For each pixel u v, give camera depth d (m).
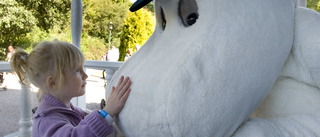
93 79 7.96
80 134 0.84
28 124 1.86
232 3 0.71
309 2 4.96
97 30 14.95
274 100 0.84
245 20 0.69
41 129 0.97
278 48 0.73
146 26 10.38
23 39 9.99
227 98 0.66
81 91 1.10
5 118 3.62
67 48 1.04
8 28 9.56
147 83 0.72
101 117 0.84
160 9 0.84
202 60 0.66
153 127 0.67
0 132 3.06
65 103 1.10
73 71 1.05
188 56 0.67
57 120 0.97
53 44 1.05
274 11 0.74
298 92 0.81
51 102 1.04
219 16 0.70
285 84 0.84
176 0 0.75
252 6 0.71
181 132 0.63
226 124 0.68
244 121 0.75
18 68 1.12
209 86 0.65
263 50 0.70
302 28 0.77
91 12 14.75
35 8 10.10
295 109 0.81
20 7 9.33
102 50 13.32
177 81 0.64
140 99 0.72
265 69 0.71
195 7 0.74
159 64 0.73
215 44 0.67
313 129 0.71
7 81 6.46
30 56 1.06
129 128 0.74
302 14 0.81
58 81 1.03
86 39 13.23
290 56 0.81
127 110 0.75
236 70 0.67
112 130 0.87
